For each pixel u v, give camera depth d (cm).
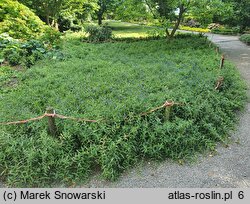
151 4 1018
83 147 326
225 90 504
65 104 400
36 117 349
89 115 352
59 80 514
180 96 421
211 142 372
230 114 449
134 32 1914
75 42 1000
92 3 1789
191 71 555
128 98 404
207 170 324
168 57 749
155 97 408
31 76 560
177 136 349
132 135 333
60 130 334
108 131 328
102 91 450
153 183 303
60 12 1477
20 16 950
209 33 1947
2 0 927
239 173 319
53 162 299
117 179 308
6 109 389
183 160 339
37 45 757
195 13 972
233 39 1576
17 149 305
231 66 665
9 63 667
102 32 1170
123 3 1043
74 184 302
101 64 631
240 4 1770
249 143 383
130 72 559
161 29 1016
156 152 333
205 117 398
